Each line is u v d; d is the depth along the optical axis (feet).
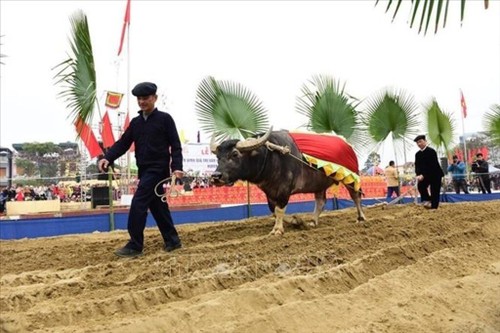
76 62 39.73
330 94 52.26
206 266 21.99
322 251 24.75
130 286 19.16
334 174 32.94
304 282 19.84
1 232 40.27
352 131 53.01
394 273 22.85
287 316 17.26
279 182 30.35
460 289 22.59
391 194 65.31
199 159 79.30
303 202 57.82
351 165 34.63
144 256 24.29
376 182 71.15
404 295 21.24
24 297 17.56
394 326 18.22
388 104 56.95
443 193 66.23
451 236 30.45
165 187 29.17
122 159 66.39
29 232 40.93
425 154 46.29
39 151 141.90
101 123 48.49
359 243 26.91
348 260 23.88
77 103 40.09
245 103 45.32
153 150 24.84
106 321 15.69
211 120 44.70
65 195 69.21
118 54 64.39
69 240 34.45
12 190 64.03
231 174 28.50
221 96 44.73
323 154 32.60
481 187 69.31
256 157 29.17
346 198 62.49
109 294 17.97
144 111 25.20
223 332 15.70
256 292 18.24
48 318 15.51
